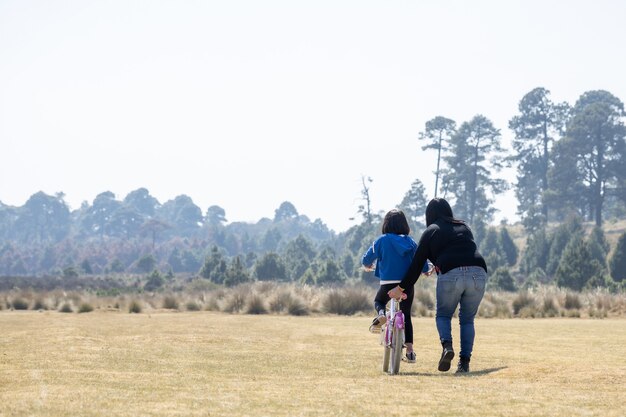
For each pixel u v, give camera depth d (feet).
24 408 21.76
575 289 228.84
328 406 23.12
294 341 54.03
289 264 442.50
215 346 48.14
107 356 39.42
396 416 21.53
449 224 34.99
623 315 110.93
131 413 21.26
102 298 136.67
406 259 35.27
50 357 38.24
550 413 22.06
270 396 25.11
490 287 237.04
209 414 21.40
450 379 30.91
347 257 437.99
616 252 336.08
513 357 43.75
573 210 561.84
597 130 553.64
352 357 42.22
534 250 411.34
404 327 35.88
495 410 22.56
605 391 26.71
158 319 86.94
